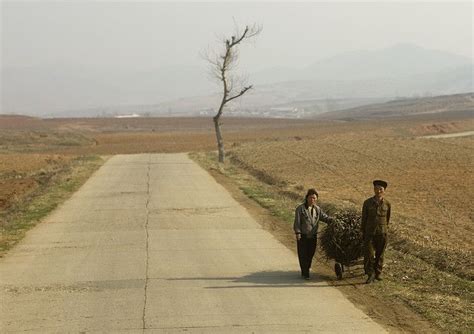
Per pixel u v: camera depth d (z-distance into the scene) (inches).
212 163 1722.4
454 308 428.5
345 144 2087.8
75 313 427.2
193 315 420.5
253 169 1499.8
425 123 4205.2
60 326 400.2
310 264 522.6
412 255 596.7
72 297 467.2
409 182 1181.7
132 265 569.3
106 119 6717.5
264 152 1911.9
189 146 2834.6
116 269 554.9
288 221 800.3
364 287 490.3
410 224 739.4
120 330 390.6
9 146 2989.7
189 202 973.8
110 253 621.9
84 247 652.1
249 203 963.3
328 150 1902.1
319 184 1184.8
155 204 956.0
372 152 1812.3
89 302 453.4
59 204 967.6
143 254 615.8
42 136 3371.1
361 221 508.1
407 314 419.8
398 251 616.7
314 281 511.5
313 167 1496.1
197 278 521.7
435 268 548.7
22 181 1358.3
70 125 5457.7
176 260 588.4
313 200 522.6
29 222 806.5
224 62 1753.2
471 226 738.2
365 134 2861.7
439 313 417.1
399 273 530.3
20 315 424.8
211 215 851.4
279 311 428.1
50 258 603.2
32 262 586.9
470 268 532.7
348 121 6141.7
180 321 407.5
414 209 869.2
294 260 589.9
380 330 387.2
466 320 402.3
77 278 524.7
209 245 658.2
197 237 701.3
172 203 964.6
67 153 2564.0
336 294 471.2
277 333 382.3
